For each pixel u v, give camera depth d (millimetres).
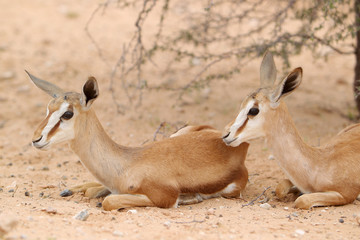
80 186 22359
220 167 20812
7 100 38188
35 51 47625
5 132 32938
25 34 51562
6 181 24016
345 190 19703
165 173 19766
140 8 52625
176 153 20359
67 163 27500
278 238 16078
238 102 37281
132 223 17172
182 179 20109
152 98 37906
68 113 19172
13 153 29328
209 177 20531
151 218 17828
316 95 39125
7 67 43812
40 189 22797
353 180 19672
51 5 59812
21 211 18031
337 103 37438
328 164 19906
